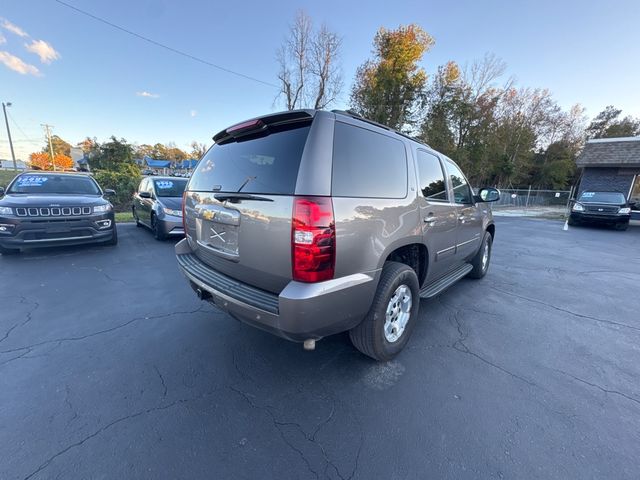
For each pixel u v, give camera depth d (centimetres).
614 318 349
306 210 171
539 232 1109
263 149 208
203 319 318
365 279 201
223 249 227
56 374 224
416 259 285
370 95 2603
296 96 2617
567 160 3675
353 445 169
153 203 711
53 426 176
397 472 154
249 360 248
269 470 154
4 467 150
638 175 1619
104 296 373
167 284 419
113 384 215
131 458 158
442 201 308
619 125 4362
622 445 172
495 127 3002
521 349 276
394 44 2514
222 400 202
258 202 192
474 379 230
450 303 383
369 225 203
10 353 249
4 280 420
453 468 157
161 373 229
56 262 511
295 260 175
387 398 207
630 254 732
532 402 207
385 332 238
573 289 451
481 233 441
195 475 150
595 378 235
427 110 2662
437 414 194
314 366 242
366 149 216
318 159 180
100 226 576
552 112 3766
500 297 409
